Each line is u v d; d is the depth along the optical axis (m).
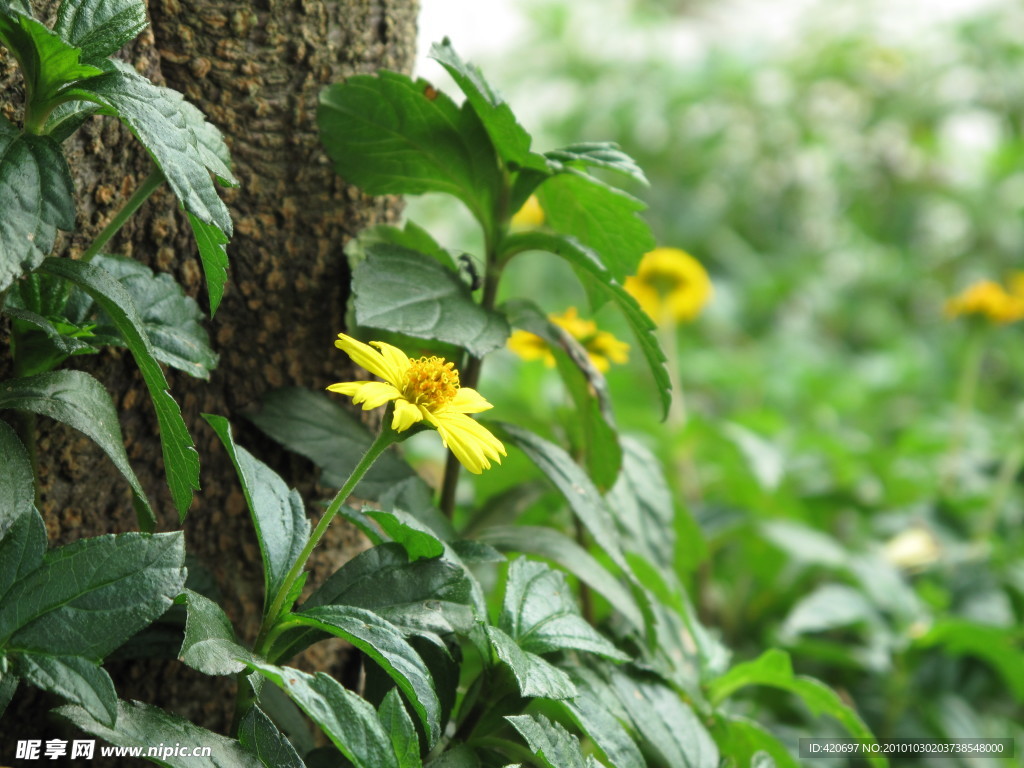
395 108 0.70
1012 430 1.35
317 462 0.71
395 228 0.73
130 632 0.62
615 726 0.67
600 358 0.79
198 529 0.71
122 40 0.64
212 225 0.63
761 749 0.74
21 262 0.62
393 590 0.66
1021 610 1.04
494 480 0.80
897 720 0.94
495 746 0.67
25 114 0.63
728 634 1.09
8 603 0.62
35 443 0.66
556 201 0.73
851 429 1.53
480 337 0.69
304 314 0.72
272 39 0.70
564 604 0.68
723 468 1.14
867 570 0.97
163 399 0.64
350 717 0.62
